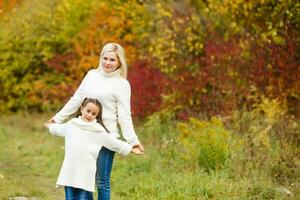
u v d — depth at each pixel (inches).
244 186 375.6
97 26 776.9
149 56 690.2
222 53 592.1
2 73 842.2
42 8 851.4
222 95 587.8
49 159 520.4
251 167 412.5
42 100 830.5
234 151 435.8
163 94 649.0
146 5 771.4
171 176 408.8
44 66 848.3
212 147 431.5
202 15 658.8
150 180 403.9
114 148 299.4
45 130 714.8
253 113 518.0
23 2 868.0
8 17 866.8
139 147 305.0
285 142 445.1
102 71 307.3
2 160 520.4
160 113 627.8
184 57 647.8
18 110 850.8
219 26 642.2
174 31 659.4
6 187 402.3
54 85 823.7
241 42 589.0
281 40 560.7
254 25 589.9
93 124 297.4
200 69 627.2
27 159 528.7
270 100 546.0
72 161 296.5
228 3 605.9
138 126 657.0
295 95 545.0
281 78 546.9
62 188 418.6
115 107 306.2
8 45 844.6
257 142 448.1
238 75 577.3
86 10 821.9
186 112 609.0
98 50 772.0
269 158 421.4
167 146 494.6
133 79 679.1
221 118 528.7
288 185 391.9
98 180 300.2
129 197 379.2
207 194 372.8
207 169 429.4
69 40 827.4
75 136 298.2
